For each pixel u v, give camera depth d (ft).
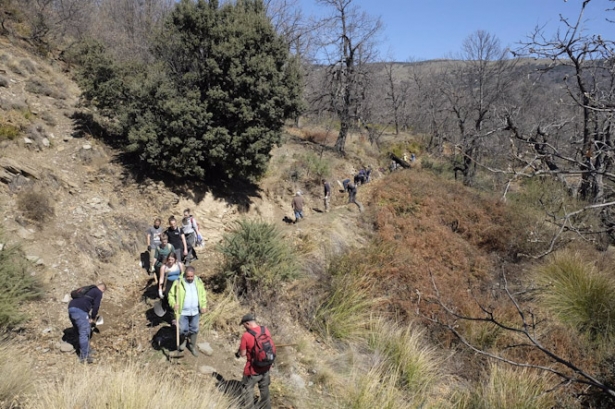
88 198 39.68
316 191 70.13
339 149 99.60
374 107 140.15
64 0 76.07
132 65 48.44
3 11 62.64
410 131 161.38
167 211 45.03
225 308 28.78
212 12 48.44
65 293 29.66
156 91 45.47
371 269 37.60
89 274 32.65
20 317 24.43
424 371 26.53
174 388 18.78
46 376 20.67
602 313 31.86
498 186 60.90
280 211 60.29
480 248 49.19
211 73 47.70
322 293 33.04
